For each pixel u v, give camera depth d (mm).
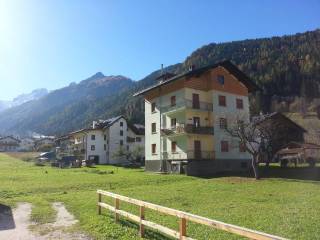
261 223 13633
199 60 167125
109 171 51500
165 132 47500
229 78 49500
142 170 55938
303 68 134875
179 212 9602
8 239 12141
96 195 23859
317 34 159625
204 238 11547
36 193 26703
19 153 113188
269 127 41875
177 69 181125
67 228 13578
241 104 50125
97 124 95750
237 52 164000
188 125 43844
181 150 45500
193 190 26141
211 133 45688
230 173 42094
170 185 30703
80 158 80625
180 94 46531
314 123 92562
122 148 82312
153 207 11016
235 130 37750
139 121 138875
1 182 33875
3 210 18312
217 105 47188
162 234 12055
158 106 51000
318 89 124250
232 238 11523
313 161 46312
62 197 23328
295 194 22703
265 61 145125
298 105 115312
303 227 12883
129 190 27156
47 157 92562
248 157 48656
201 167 44156
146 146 52875
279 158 52719
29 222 14969
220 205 18578
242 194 23281
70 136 104688
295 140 51781
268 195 22484
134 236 11875
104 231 12703
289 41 163500
